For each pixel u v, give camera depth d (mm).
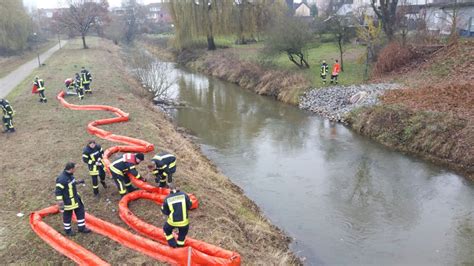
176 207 8125
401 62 26906
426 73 24406
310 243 11078
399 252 10641
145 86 28766
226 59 39719
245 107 26859
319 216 12555
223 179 14523
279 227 11891
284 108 26109
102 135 16266
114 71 34594
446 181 14672
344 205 13227
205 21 41281
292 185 14766
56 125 17984
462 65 23406
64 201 8688
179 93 31953
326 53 37312
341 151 17984
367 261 10281
